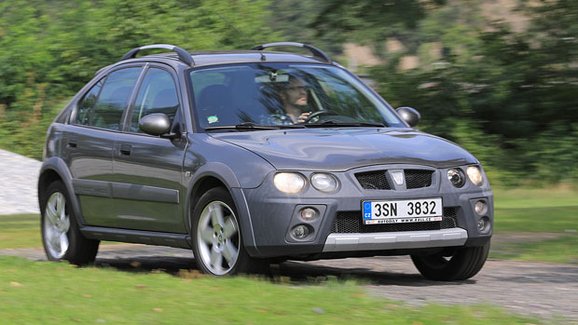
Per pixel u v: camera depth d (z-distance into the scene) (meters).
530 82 65.75
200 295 15.69
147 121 21.08
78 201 23.70
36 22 79.44
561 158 60.72
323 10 65.00
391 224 19.09
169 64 22.59
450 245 19.61
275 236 18.62
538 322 14.23
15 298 15.63
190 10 76.81
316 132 20.56
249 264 19.12
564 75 64.75
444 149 20.25
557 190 57.22
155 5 76.38
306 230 18.64
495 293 18.20
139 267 25.16
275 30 76.81
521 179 60.62
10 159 57.38
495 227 33.06
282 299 15.27
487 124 66.56
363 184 18.97
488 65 65.94
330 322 13.70
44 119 74.25
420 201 19.20
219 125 20.94
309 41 67.38
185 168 20.50
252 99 21.55
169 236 21.14
